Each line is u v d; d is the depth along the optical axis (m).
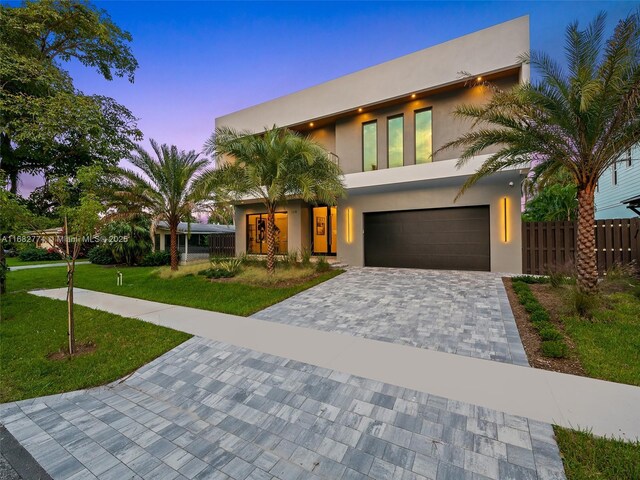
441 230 11.70
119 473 2.34
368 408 3.01
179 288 9.52
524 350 4.21
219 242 19.00
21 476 2.33
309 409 3.08
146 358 4.45
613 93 5.22
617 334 4.51
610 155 5.94
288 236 15.61
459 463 2.28
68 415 3.15
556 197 15.70
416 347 4.43
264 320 6.00
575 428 2.56
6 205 4.97
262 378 3.72
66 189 5.16
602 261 9.29
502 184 10.48
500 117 6.46
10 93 8.09
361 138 12.95
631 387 3.19
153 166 11.72
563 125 5.89
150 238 18.83
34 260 23.98
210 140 9.91
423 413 2.88
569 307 5.47
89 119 8.91
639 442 2.36
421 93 11.18
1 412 3.22
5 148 9.10
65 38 9.82
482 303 6.52
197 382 3.77
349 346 4.52
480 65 9.91
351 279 9.86
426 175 10.68
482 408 2.90
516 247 10.27
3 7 8.05
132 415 3.15
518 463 2.23
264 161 9.92
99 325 6.00
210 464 2.41
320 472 2.28
